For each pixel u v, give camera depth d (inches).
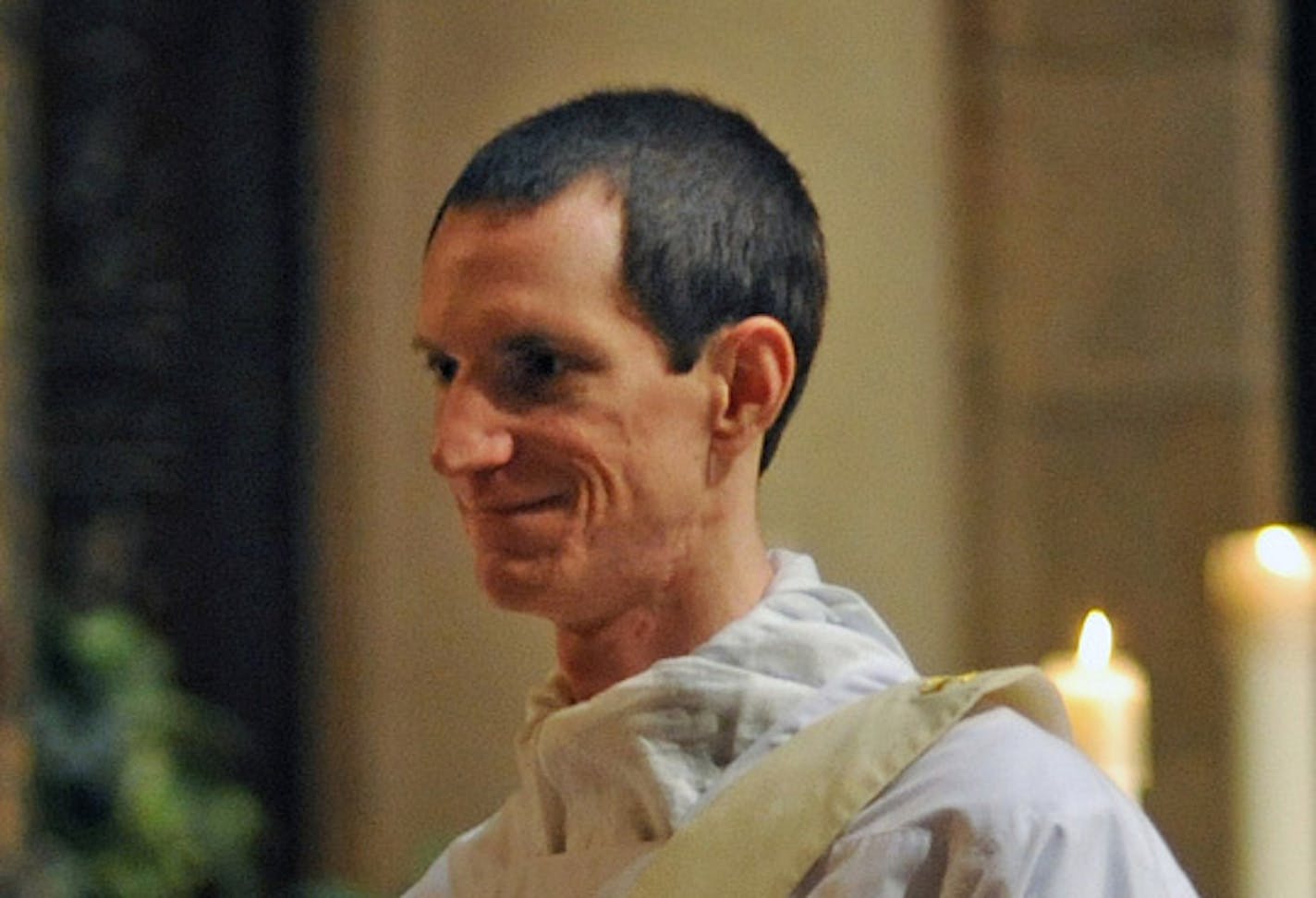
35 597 520.4
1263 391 529.3
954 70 526.6
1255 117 530.3
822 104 522.9
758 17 524.1
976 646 522.9
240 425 557.6
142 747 496.1
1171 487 528.1
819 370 519.5
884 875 132.5
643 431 142.5
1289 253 539.5
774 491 516.1
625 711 141.8
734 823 136.9
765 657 143.8
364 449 549.3
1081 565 526.6
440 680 543.8
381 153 548.4
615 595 144.6
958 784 134.1
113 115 559.8
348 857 544.7
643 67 528.1
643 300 141.8
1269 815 222.5
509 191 142.6
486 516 143.7
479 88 542.0
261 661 554.6
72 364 557.9
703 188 144.4
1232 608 226.1
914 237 523.2
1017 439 524.7
